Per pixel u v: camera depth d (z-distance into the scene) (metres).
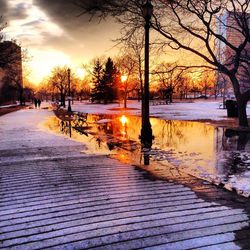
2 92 73.31
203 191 5.53
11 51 33.19
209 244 3.51
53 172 6.99
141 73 41.06
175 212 4.48
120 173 6.88
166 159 8.72
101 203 4.88
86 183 6.05
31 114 33.22
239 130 15.44
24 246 3.53
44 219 4.29
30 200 5.09
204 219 4.21
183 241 3.59
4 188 5.79
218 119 21.98
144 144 11.59
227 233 3.78
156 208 4.64
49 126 19.44
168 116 26.02
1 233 3.88
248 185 5.95
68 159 8.53
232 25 17.38
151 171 7.11
